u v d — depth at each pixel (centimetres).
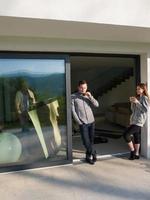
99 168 500
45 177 459
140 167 504
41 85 500
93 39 497
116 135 790
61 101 513
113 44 519
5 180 450
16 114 492
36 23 369
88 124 520
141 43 537
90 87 1277
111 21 381
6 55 473
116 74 1174
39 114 505
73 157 568
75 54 521
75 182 436
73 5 359
